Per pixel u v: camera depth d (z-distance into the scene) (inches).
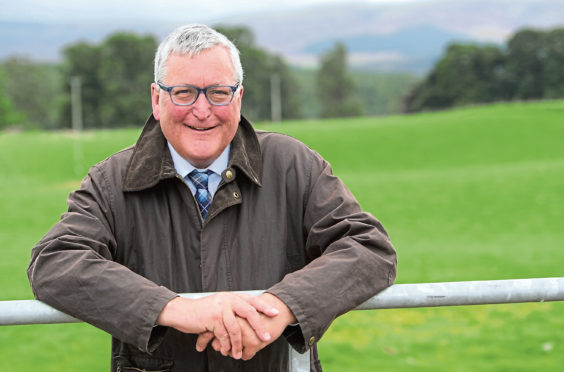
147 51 3705.7
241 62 77.9
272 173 76.9
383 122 1785.2
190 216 74.3
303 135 1520.7
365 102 6614.2
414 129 1510.8
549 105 2188.7
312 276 66.0
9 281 360.5
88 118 3656.5
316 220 75.3
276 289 65.0
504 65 3986.2
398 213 644.7
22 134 1803.6
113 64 3668.8
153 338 64.8
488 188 788.6
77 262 66.4
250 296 64.4
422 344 232.2
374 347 229.5
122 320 63.8
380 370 206.8
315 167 77.8
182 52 72.0
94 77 3681.1
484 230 541.6
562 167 948.6
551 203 669.9
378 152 1299.2
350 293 65.9
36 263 67.7
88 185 75.0
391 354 222.4
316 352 75.3
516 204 673.6
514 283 61.4
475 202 696.4
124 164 76.2
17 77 4224.9
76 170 1253.7
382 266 68.3
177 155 75.7
